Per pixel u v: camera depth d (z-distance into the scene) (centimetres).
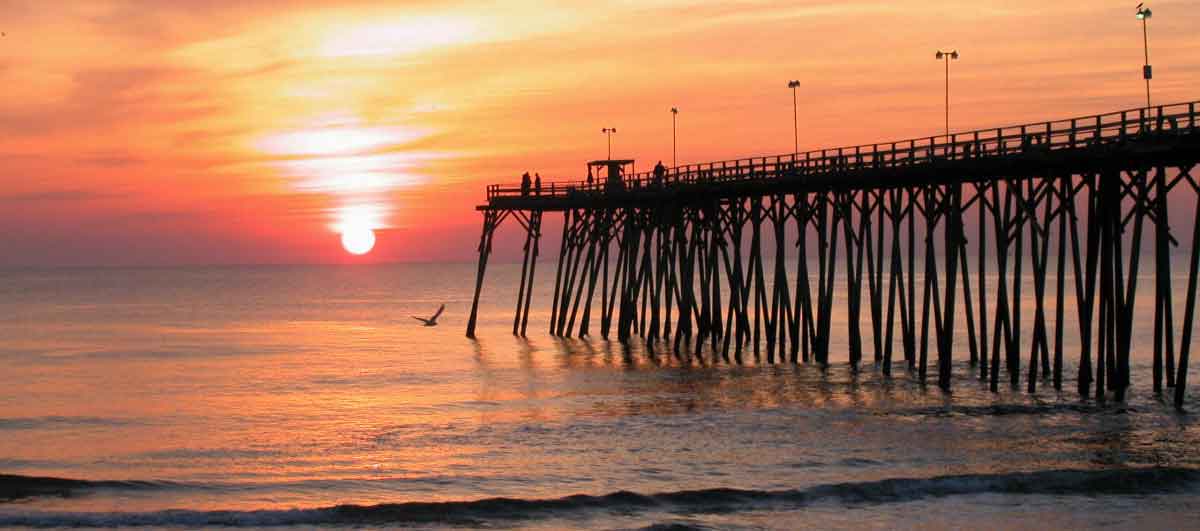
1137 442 3262
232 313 10531
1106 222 3794
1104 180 3769
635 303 6675
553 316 7019
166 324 8988
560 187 6719
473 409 4138
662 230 6053
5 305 12200
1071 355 5541
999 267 4116
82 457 3409
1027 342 6256
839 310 9306
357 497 2909
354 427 3825
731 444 3384
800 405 3981
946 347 4178
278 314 10325
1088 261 3831
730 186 5181
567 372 5134
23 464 3322
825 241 4925
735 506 2745
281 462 3312
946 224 4141
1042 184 3847
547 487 2959
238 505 2827
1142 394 3931
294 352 6381
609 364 5391
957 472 2995
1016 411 3725
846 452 3241
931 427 3531
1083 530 2552
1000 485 2836
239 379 5166
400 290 16525
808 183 4703
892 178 4319
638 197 6016
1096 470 2900
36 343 7181
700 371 4981
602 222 6656
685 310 5716
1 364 5878
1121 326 3800
